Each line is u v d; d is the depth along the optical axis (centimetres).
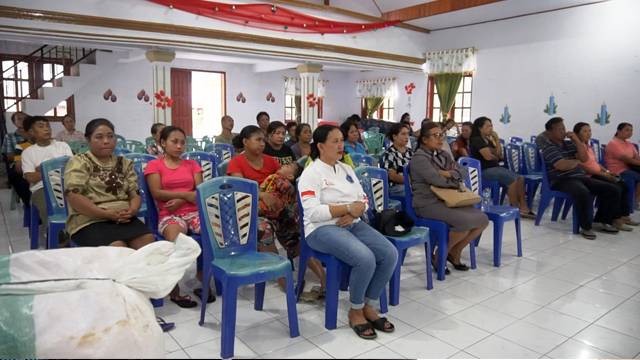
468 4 702
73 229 250
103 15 539
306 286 290
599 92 664
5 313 113
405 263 341
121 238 242
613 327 237
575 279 307
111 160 265
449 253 327
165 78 632
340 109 1233
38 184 344
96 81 909
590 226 410
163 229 260
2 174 662
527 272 321
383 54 835
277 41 694
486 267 332
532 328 235
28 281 120
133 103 956
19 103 829
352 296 227
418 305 264
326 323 233
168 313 250
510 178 470
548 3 673
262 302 254
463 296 278
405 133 391
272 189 286
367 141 725
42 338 111
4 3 477
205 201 226
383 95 1092
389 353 209
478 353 210
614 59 645
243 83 1102
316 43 739
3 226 427
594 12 659
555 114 715
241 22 655
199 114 1117
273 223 289
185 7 597
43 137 370
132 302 123
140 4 566
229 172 296
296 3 716
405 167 328
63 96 779
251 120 1127
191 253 141
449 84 873
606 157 505
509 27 766
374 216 272
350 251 221
